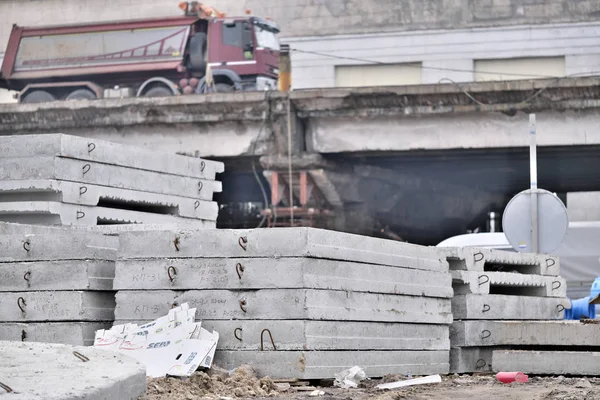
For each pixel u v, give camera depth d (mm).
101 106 68875
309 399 14883
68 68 82625
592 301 22062
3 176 20859
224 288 16453
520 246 28047
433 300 19297
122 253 17094
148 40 80875
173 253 16797
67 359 13594
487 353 21109
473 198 84688
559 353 19188
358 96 65500
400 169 76062
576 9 90250
